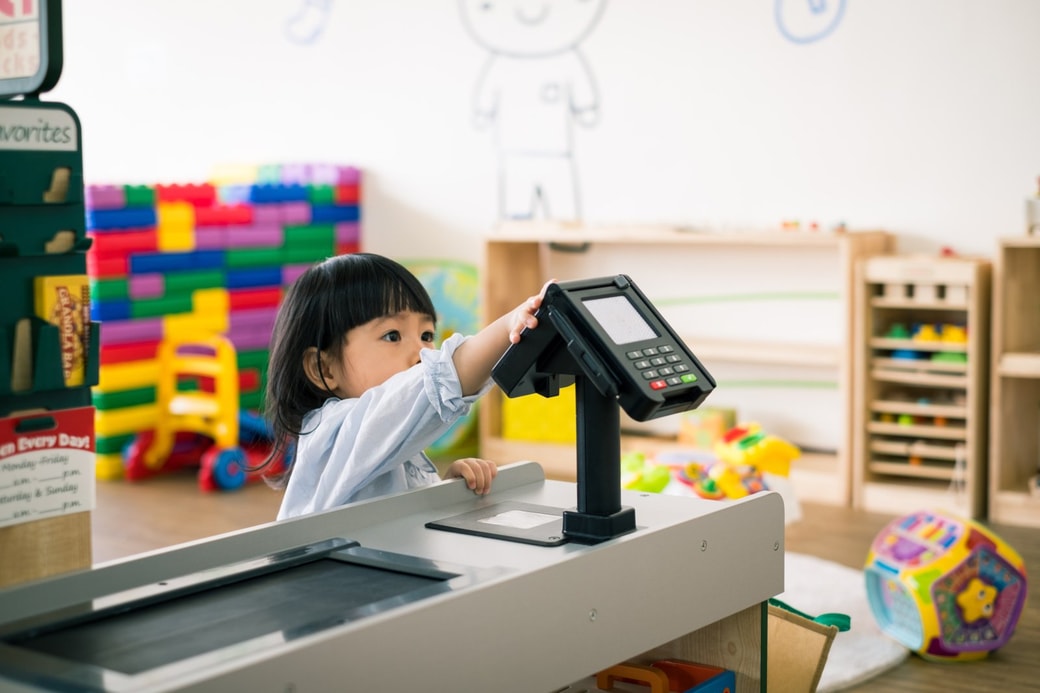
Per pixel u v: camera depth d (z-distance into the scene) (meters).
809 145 3.78
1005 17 3.45
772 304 3.89
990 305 3.37
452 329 4.31
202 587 0.93
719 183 3.94
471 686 0.85
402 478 1.34
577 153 4.18
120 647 0.81
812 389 3.85
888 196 3.67
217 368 3.79
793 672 1.36
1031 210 3.25
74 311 1.19
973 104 3.52
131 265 3.81
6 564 1.16
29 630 0.83
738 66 3.87
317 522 1.07
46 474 1.18
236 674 0.71
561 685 0.92
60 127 1.17
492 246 4.07
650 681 1.15
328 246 4.50
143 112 5.12
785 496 2.84
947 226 3.59
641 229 3.79
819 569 2.78
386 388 1.22
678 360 1.03
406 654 0.80
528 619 0.89
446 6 4.39
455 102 4.42
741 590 1.12
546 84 4.21
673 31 3.96
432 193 4.50
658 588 1.01
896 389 3.62
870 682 2.16
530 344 1.02
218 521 3.32
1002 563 2.27
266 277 4.23
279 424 1.40
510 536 1.05
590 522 1.02
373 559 1.00
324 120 4.71
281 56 4.77
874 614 2.38
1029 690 2.12
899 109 3.63
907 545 2.33
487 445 4.09
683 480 2.74
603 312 1.02
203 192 4.04
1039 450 3.53
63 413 1.19
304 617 0.87
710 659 1.19
